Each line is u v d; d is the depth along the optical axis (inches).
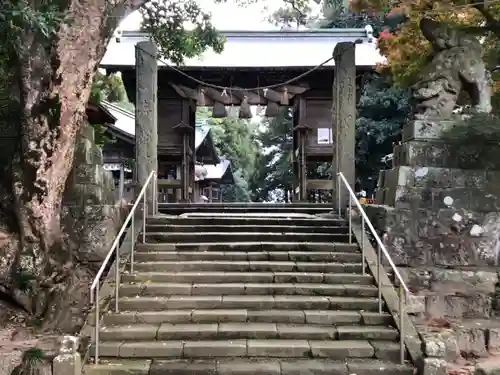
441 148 312.2
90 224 303.0
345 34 645.3
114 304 251.6
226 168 1090.7
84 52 267.3
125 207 345.7
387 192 323.0
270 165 1189.1
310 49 610.5
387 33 435.5
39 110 264.5
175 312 244.4
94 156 330.3
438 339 213.2
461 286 284.2
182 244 305.6
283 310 249.4
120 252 296.2
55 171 277.7
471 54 321.4
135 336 228.8
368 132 678.5
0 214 289.9
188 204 437.7
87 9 263.0
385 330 233.0
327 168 763.4
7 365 206.2
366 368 210.1
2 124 310.7
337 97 377.1
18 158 280.4
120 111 768.3
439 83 318.3
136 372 205.9
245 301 252.5
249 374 206.7
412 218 300.0
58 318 256.7
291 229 331.0
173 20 444.1
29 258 274.5
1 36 249.1
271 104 554.9
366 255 294.2
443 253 297.0
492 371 212.5
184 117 559.2
